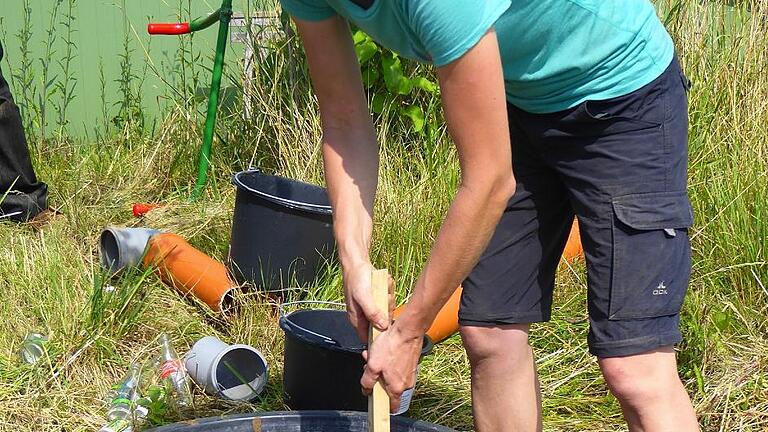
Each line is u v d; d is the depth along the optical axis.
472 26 1.65
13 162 4.50
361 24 1.89
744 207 3.81
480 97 1.71
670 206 2.11
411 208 4.08
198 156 5.16
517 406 2.38
